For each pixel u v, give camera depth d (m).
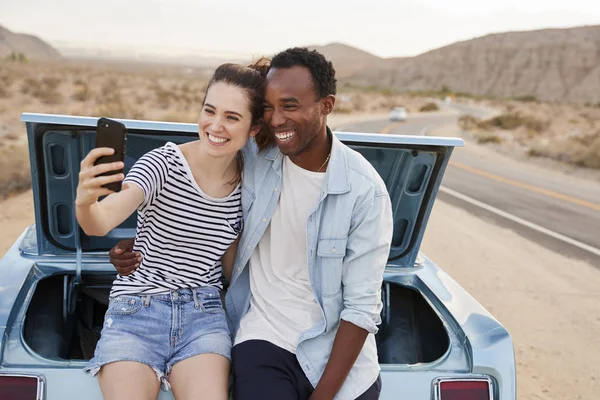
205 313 2.22
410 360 2.71
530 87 178.25
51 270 2.63
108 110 28.03
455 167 17.14
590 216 10.95
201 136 2.13
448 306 2.48
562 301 6.02
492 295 6.04
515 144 27.56
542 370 4.45
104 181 1.74
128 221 2.76
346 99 62.88
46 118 2.22
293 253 2.21
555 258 7.73
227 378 2.07
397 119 46.06
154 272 2.21
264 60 2.33
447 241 8.15
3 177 9.25
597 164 19.20
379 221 2.13
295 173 2.15
